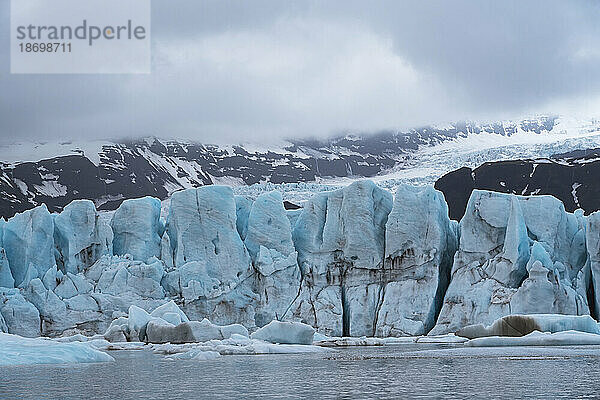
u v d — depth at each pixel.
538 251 138.62
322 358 86.19
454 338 126.44
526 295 132.62
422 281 145.62
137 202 157.12
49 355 83.75
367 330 146.25
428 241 147.00
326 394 51.84
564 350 93.25
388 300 145.38
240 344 105.44
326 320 145.88
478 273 141.25
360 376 63.56
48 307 139.25
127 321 124.94
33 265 145.25
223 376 65.44
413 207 148.62
